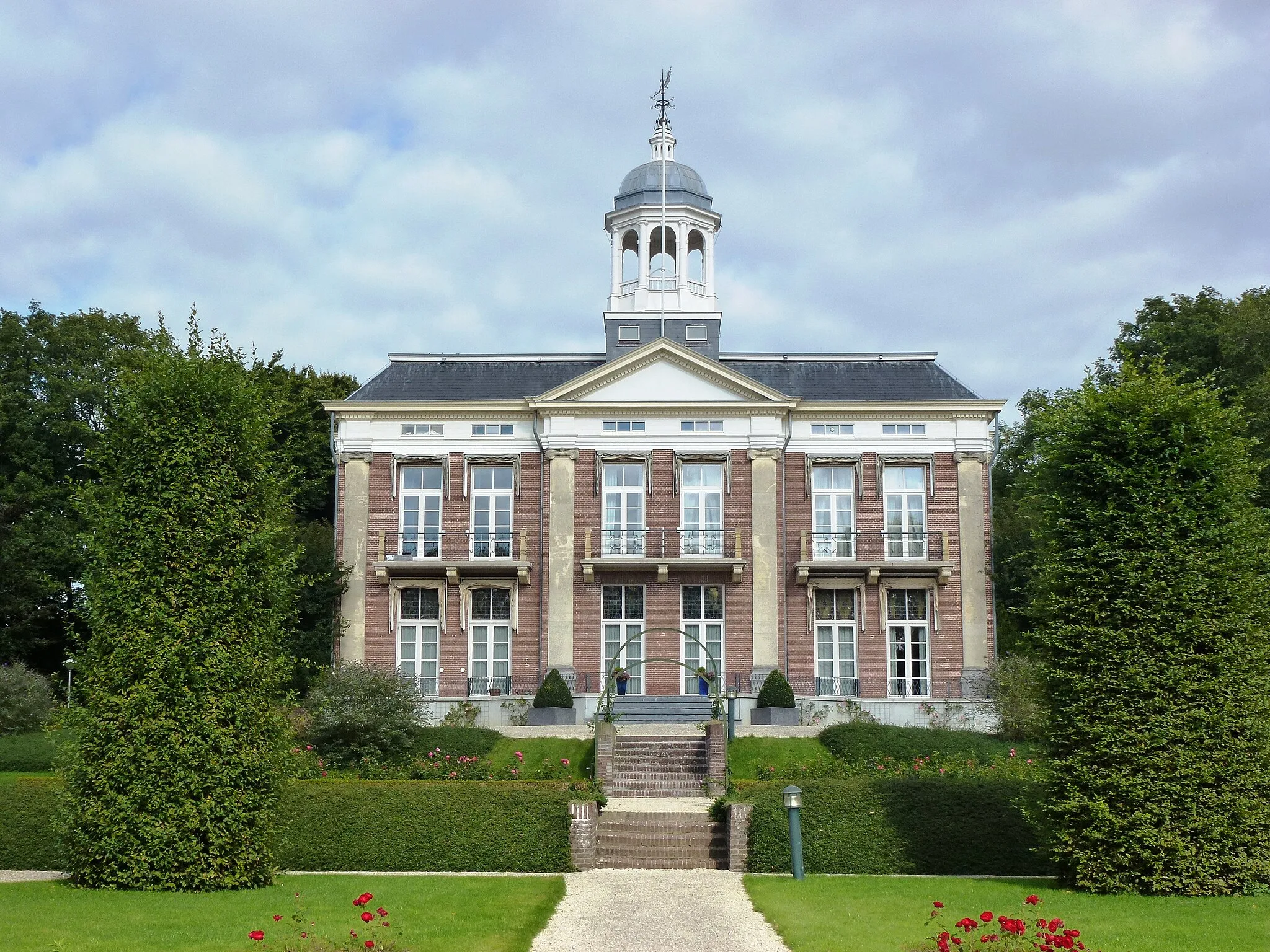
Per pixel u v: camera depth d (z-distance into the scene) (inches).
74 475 1989.4
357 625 1644.9
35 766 1261.1
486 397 1733.5
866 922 647.8
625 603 1640.0
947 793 870.4
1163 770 745.0
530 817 870.4
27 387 1979.6
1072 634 784.3
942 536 1649.9
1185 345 1871.3
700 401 1654.8
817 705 1572.3
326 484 2181.3
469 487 1684.3
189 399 781.3
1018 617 2181.3
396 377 1765.5
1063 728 781.3
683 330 1797.5
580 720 1594.5
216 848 733.9
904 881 800.9
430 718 1536.7
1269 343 1740.9
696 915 679.1
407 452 1688.0
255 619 773.3
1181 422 802.2
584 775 1246.3
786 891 758.5
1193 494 785.6
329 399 2240.4
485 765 1216.2
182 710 739.4
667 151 1891.0
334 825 866.1
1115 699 761.6
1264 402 1592.0
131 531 762.8
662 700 1566.2
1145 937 605.3
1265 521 810.8
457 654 1642.5
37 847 848.9
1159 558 772.0
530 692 1626.5
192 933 594.2
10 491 1833.2
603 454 1659.7
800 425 1694.1
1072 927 628.7
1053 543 813.9
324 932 597.3
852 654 1649.9
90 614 765.9
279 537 840.9
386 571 1646.2
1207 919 652.1
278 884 764.0
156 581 753.6
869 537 1663.4
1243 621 761.6
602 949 588.4
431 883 772.6
